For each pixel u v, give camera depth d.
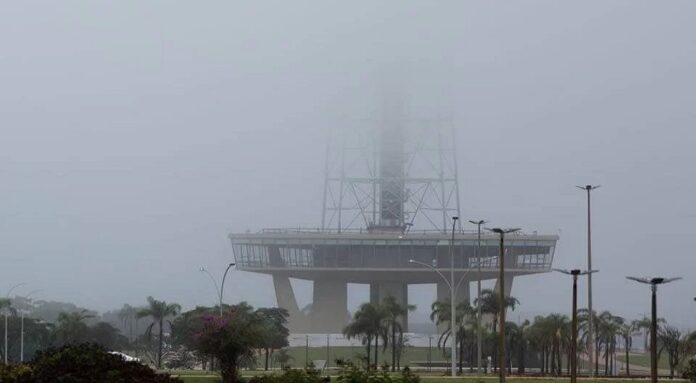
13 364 65.06
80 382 60.06
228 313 116.69
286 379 61.34
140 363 63.78
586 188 152.50
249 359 122.69
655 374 79.88
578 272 101.88
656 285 81.25
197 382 107.19
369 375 52.41
